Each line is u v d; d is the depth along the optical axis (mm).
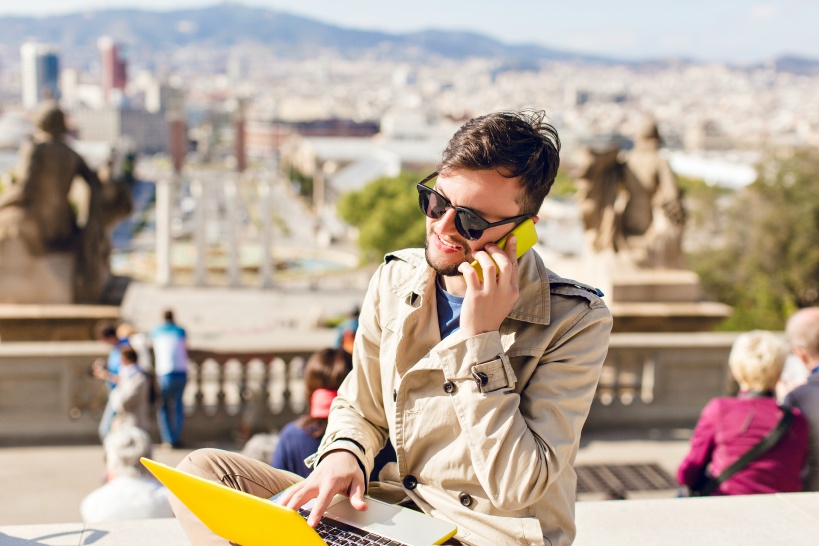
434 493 2568
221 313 65562
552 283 2512
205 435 9711
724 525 3678
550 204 103938
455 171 2320
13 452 8977
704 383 10414
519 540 2467
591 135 163125
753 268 42844
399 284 2662
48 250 10312
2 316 9992
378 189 93938
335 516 2541
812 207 41938
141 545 3340
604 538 3555
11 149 162625
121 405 8539
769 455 4379
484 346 2344
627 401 10258
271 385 13578
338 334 8633
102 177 10508
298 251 113625
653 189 11547
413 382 2527
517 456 2297
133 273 89312
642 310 11164
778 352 4582
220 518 2441
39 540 3365
